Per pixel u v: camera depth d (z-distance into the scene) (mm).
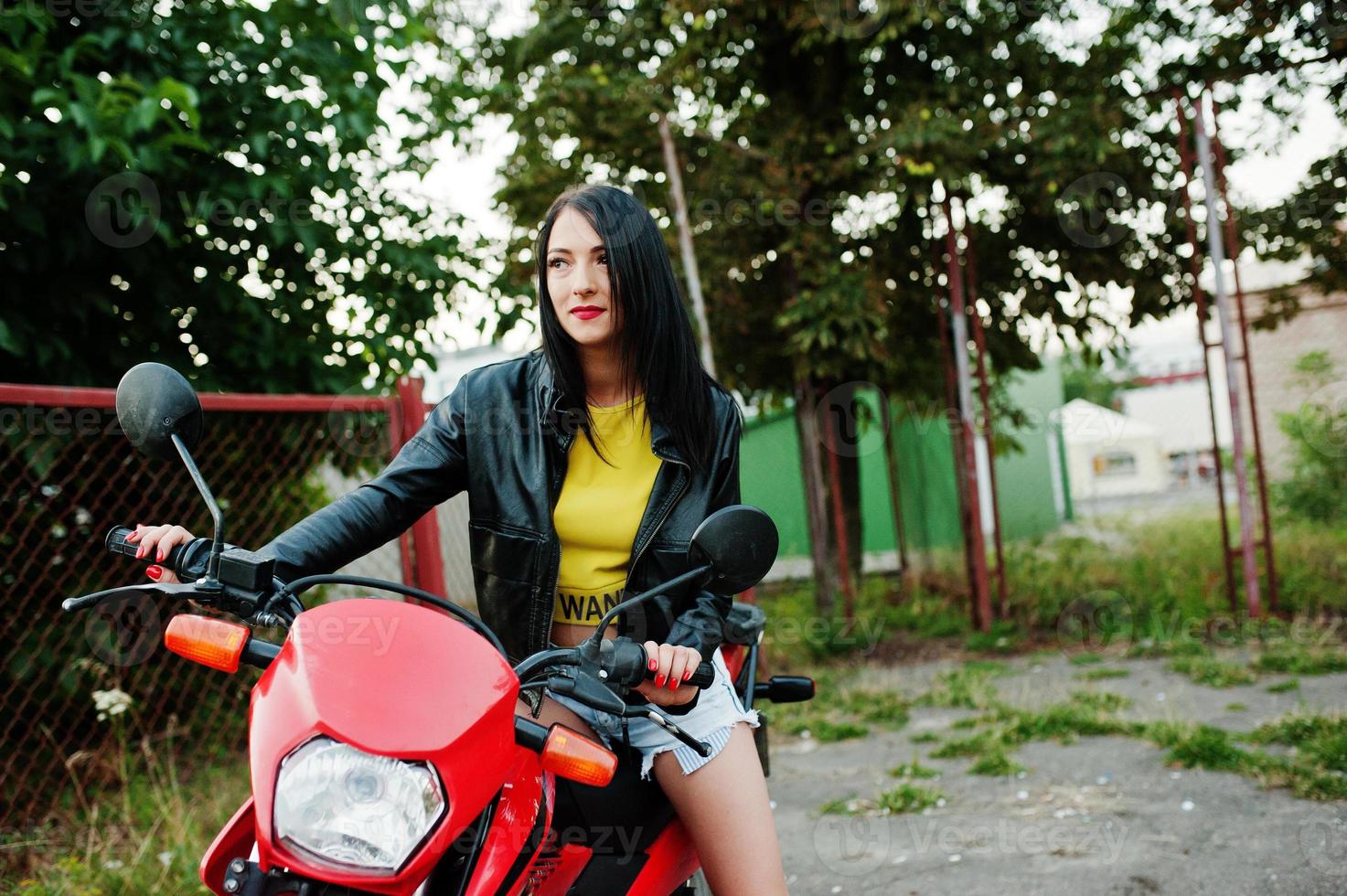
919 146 7195
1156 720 4879
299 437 4984
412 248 5574
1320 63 7254
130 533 1740
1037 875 3406
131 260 4551
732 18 7734
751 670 2416
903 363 8977
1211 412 7449
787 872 3631
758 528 1674
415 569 4621
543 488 2041
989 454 8023
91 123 3875
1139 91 7895
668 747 1956
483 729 1307
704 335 7039
